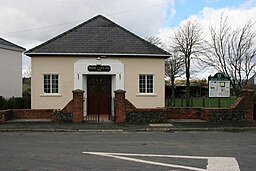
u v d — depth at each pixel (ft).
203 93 163.43
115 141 44.73
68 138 47.80
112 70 78.07
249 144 42.37
